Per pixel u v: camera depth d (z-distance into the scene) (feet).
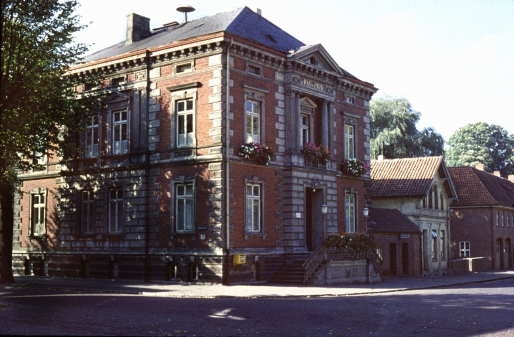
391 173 161.48
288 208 105.81
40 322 50.42
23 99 82.43
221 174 95.55
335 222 116.06
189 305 65.82
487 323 53.88
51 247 116.37
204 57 98.78
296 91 108.37
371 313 60.54
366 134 128.67
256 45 101.30
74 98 109.60
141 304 65.92
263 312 60.44
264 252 101.35
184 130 100.63
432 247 159.84
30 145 92.84
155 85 103.86
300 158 108.27
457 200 181.06
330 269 104.17
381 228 133.59
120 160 107.34
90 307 62.28
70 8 86.63
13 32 77.30
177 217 100.37
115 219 108.47
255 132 102.58
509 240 206.69
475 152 310.04
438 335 47.14
